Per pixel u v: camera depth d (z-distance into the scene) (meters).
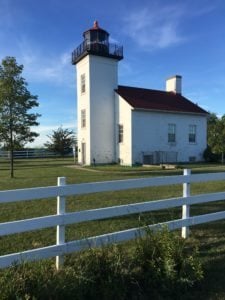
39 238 6.85
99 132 31.78
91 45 31.30
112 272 4.67
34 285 4.16
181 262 4.94
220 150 31.88
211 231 7.42
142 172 21.72
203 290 4.78
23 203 10.34
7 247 6.33
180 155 33.06
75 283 4.38
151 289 4.75
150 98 33.25
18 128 20.19
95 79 31.61
